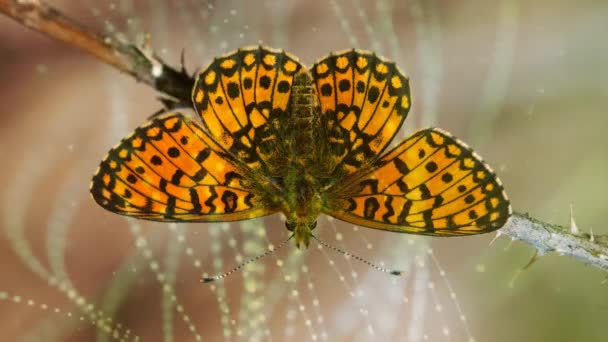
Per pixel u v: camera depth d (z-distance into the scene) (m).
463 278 0.23
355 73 0.18
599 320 0.23
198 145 0.18
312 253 0.22
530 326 0.23
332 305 0.22
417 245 0.23
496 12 0.25
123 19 0.23
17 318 0.22
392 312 0.22
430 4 0.25
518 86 0.25
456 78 0.25
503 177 0.24
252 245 0.23
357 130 0.19
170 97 0.18
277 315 0.22
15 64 0.24
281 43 0.24
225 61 0.18
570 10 0.25
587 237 0.18
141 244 0.23
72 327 0.22
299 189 0.18
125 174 0.18
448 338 0.23
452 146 0.18
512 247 0.23
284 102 0.19
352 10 0.24
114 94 0.24
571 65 0.25
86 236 0.23
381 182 0.18
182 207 0.18
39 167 0.24
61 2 0.23
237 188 0.19
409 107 0.18
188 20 0.24
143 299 0.23
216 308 0.22
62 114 0.24
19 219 0.23
